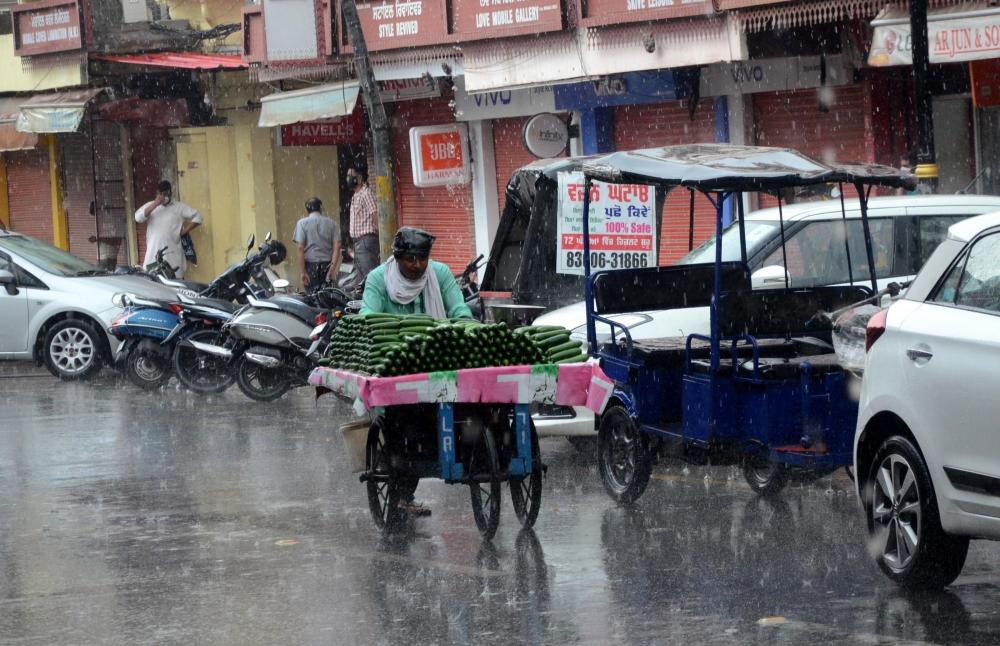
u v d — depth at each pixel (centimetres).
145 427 1688
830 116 2173
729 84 2277
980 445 812
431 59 2627
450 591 923
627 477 1177
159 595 938
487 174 2792
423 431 1065
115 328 1989
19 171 3912
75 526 1166
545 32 2350
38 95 3403
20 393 2027
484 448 1055
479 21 2470
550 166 1634
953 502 831
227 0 3528
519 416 1045
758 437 1086
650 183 1132
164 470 1408
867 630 803
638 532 1076
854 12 1905
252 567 1006
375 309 1091
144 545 1088
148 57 3275
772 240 1391
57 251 2275
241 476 1365
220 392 1959
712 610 855
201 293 2155
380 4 2672
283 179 3312
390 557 1022
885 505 902
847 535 1044
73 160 3738
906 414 867
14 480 1377
